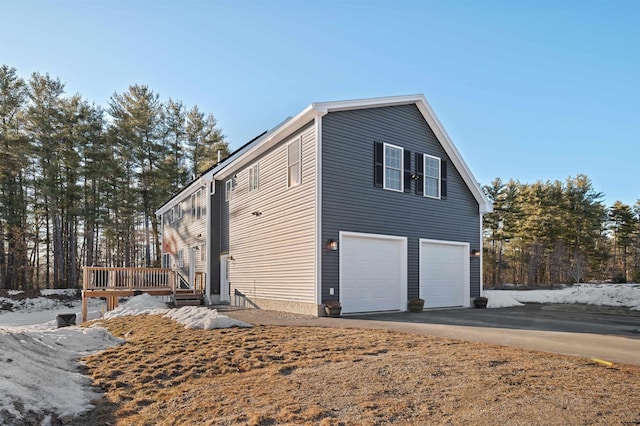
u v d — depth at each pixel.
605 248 36.84
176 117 35.03
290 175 13.18
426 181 14.64
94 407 4.54
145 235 31.02
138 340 7.87
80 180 29.22
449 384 4.59
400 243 13.58
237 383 5.09
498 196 36.41
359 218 12.49
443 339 7.27
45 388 4.61
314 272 11.55
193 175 34.66
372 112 13.24
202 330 8.38
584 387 4.38
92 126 28.48
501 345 6.78
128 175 30.69
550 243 33.41
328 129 12.10
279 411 4.07
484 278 35.62
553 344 6.91
